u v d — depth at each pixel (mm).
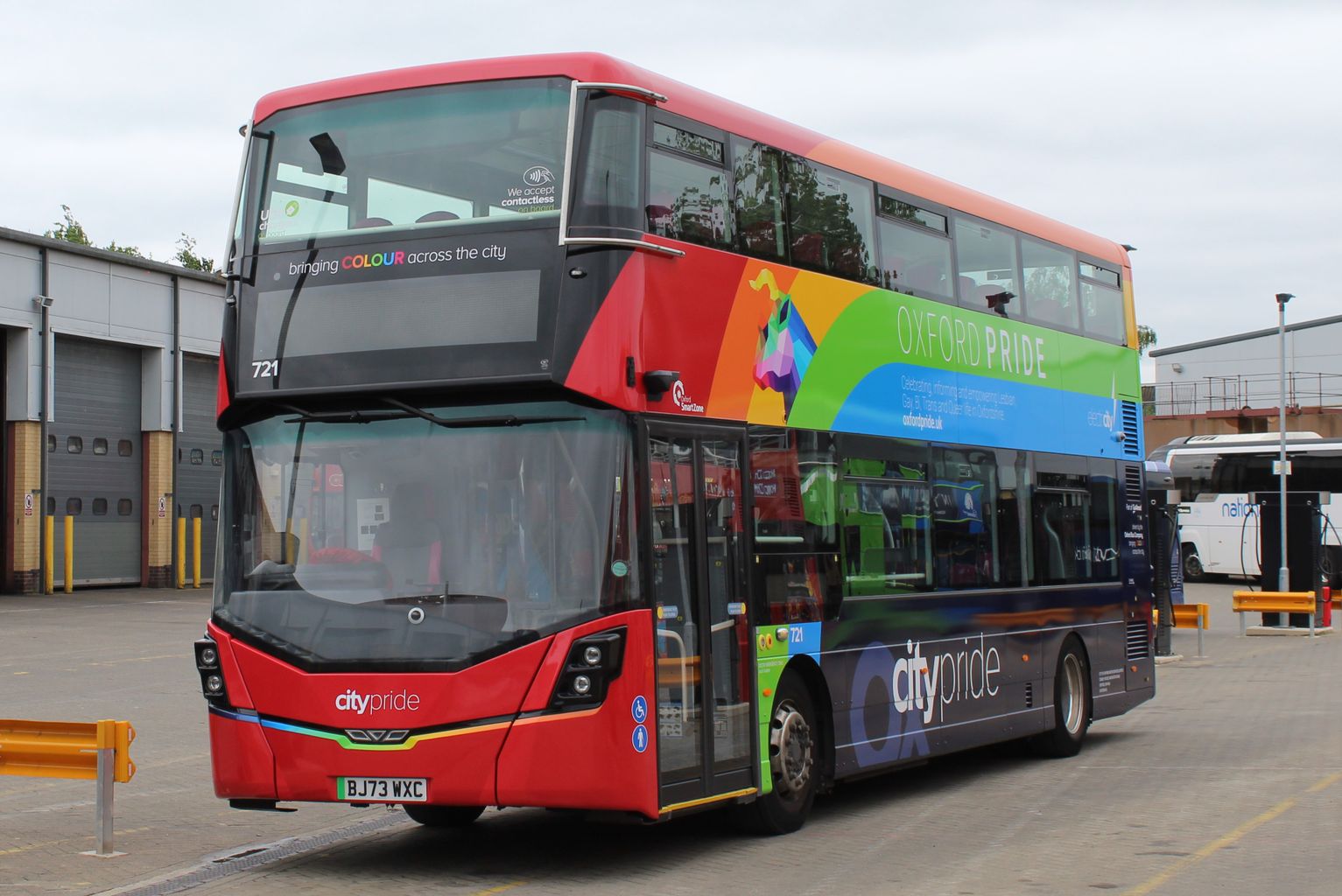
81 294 36531
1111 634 16344
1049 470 15258
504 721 8664
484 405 9094
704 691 9641
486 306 9047
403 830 11117
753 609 10297
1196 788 12734
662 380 9297
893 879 9062
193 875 9188
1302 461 50375
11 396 35250
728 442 10172
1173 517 28922
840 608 11430
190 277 39781
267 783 9000
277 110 9906
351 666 8875
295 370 9336
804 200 11477
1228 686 22594
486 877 9211
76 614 31078
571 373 8859
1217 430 70812
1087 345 16406
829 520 11398
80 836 10656
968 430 13734
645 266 9398
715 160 10383
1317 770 13648
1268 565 34844
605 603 8773
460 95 9469
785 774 10633
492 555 8891
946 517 13195
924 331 13094
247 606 9234
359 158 9570
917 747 12375
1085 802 12180
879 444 12227
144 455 39000
